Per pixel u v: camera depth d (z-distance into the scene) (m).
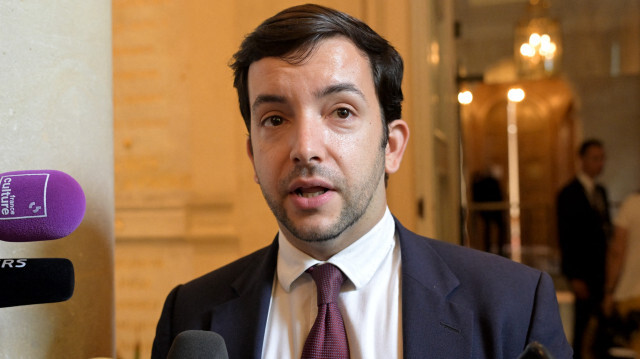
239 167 3.09
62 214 0.72
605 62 8.11
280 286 1.07
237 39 3.11
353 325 0.97
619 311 3.81
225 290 1.12
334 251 1.00
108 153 1.16
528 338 0.97
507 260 1.08
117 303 3.21
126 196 3.23
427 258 1.07
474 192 7.11
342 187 0.92
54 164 1.02
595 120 8.34
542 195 8.64
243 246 3.07
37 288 0.71
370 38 0.98
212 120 3.13
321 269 1.00
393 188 2.96
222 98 3.12
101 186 1.13
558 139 8.55
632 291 3.74
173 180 3.18
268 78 0.93
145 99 3.21
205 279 1.17
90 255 1.09
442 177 3.71
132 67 3.23
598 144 4.22
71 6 1.07
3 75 0.94
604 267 3.99
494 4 8.02
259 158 0.97
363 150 0.94
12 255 0.95
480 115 8.80
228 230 3.09
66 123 1.04
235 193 3.09
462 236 4.12
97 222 1.11
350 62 0.94
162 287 3.17
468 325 0.95
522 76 7.07
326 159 0.92
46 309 1.00
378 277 1.03
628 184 8.22
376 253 1.03
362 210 0.95
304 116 0.92
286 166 0.93
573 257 4.07
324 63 0.92
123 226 3.22
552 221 8.55
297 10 0.97
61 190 0.72
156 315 3.17
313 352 0.92
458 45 7.11
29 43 0.98
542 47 6.81
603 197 4.25
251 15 3.09
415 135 2.96
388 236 1.07
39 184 0.71
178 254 3.16
